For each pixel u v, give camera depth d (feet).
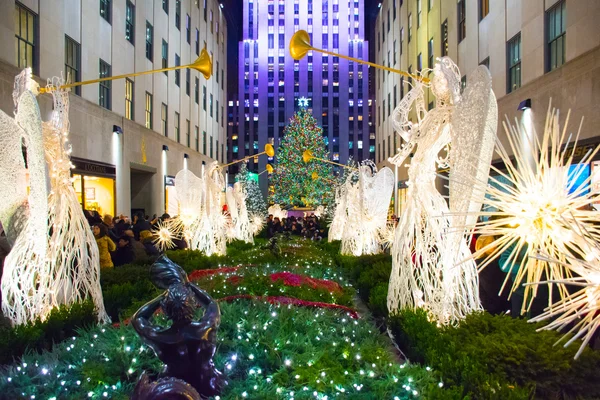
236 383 11.58
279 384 11.98
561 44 40.81
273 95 221.25
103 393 11.37
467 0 62.85
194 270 29.14
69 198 18.54
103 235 26.61
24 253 17.30
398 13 108.88
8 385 11.56
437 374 11.89
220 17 135.03
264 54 220.84
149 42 75.77
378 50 137.28
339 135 215.31
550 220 7.24
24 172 17.62
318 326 15.76
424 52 85.71
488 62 55.98
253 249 43.50
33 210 15.93
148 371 12.95
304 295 21.07
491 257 8.89
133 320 10.15
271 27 222.48
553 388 11.12
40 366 12.65
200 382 10.36
